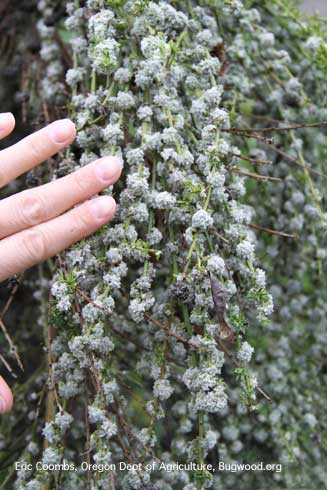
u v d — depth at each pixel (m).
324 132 0.59
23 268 0.44
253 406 0.46
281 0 0.61
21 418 0.58
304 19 0.64
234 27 0.58
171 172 0.46
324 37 0.59
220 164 0.46
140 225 0.49
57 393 0.50
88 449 0.46
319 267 0.58
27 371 0.63
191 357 0.46
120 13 0.49
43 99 0.58
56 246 0.44
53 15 0.60
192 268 0.46
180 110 0.49
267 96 0.60
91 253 0.45
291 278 0.60
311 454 0.61
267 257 0.59
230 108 0.56
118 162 0.44
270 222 0.60
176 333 0.46
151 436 0.47
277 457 0.60
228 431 0.57
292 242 0.60
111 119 0.47
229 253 0.48
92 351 0.45
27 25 0.63
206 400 0.44
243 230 0.47
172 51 0.47
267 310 0.46
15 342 0.63
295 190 0.58
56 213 0.44
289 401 0.60
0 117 0.46
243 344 0.46
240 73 0.56
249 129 0.53
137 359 0.56
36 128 0.61
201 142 0.47
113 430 0.45
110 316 0.49
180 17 0.49
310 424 0.59
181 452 0.53
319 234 0.59
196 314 0.44
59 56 0.59
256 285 0.46
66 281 0.44
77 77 0.51
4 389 0.47
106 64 0.46
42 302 0.57
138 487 0.47
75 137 0.48
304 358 0.61
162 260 0.53
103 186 0.44
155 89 0.47
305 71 0.60
